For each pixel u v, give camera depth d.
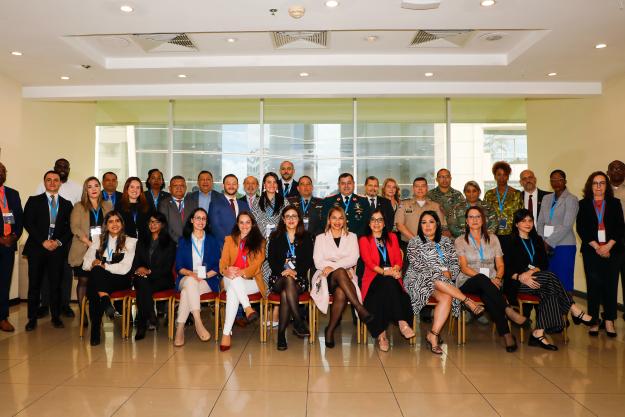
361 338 4.55
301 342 4.43
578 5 4.25
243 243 4.55
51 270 5.00
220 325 5.14
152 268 4.60
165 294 4.46
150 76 6.36
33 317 4.91
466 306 4.03
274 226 5.09
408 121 8.09
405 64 5.89
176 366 3.64
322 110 8.18
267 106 8.20
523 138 8.05
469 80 6.59
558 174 5.04
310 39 5.38
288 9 4.38
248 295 4.42
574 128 7.14
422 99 8.08
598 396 3.02
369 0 4.20
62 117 7.75
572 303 4.28
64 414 2.72
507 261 4.56
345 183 5.22
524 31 5.09
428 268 4.23
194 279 4.36
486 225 4.91
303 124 8.19
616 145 6.29
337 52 5.81
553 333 4.51
